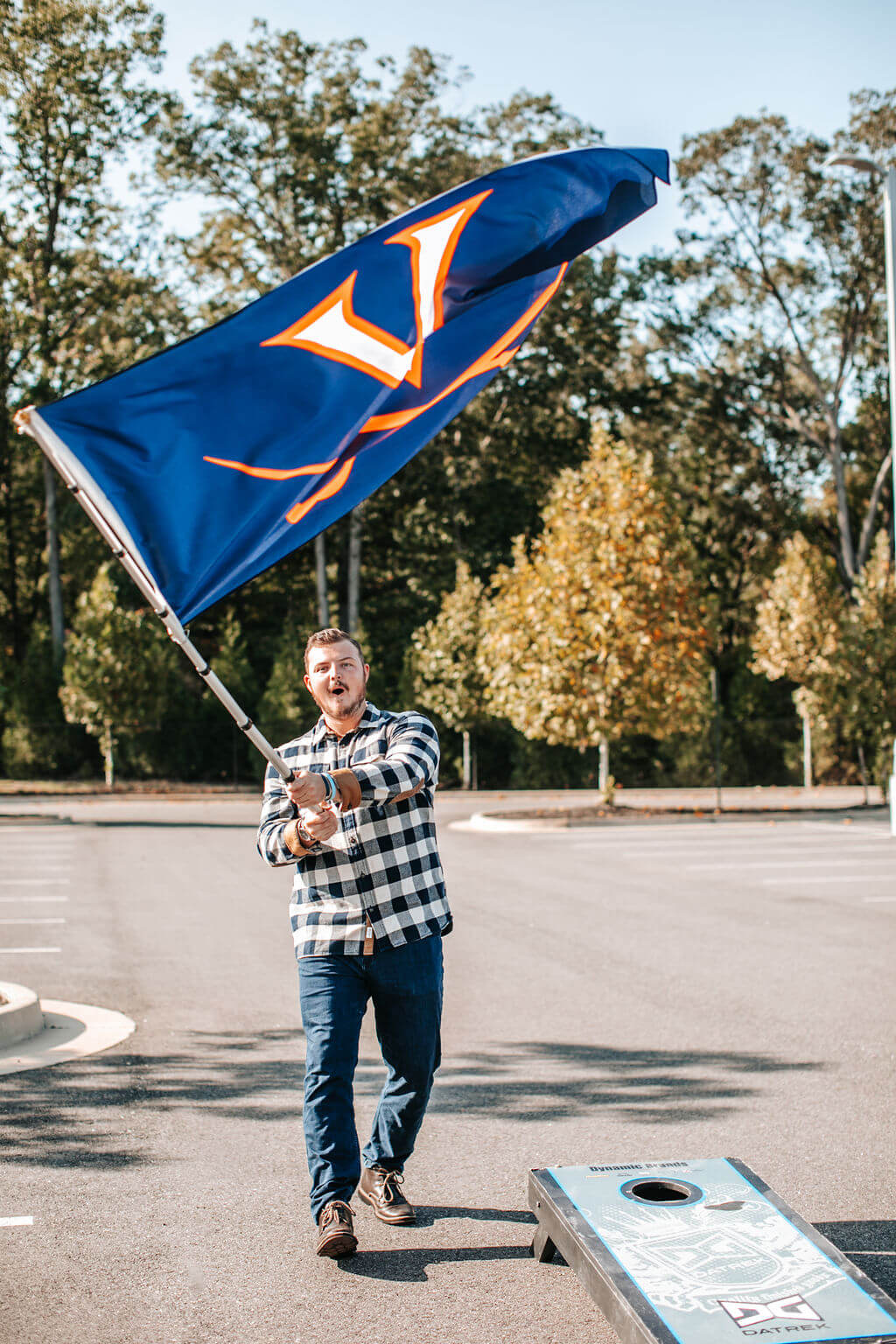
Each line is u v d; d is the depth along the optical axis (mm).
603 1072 6445
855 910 12039
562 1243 3746
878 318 40938
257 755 36469
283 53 38031
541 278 4902
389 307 4547
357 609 41188
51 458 3795
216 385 4234
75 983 8586
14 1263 4133
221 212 39219
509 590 25031
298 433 4277
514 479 44469
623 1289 3260
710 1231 3596
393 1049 4332
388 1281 3992
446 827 22703
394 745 4332
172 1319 3725
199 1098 5969
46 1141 5355
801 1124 5578
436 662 33688
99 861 16578
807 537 44938
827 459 44406
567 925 11094
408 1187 4820
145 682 32688
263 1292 3912
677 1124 5598
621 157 5000
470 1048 6918
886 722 27047
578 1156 5160
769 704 38844
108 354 38594
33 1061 6586
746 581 46375
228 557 4109
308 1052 4215
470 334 4703
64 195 36625
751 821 23359
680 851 17734
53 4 33812
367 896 4223
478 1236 4348
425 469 39906
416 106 38750
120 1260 4152
